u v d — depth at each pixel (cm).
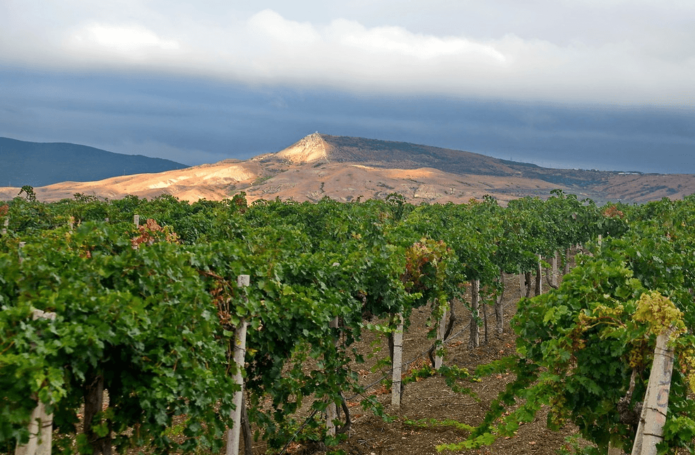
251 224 1920
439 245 1048
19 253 519
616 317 498
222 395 493
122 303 412
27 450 344
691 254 1052
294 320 636
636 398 494
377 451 781
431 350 1151
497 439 792
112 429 443
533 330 580
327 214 2075
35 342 348
